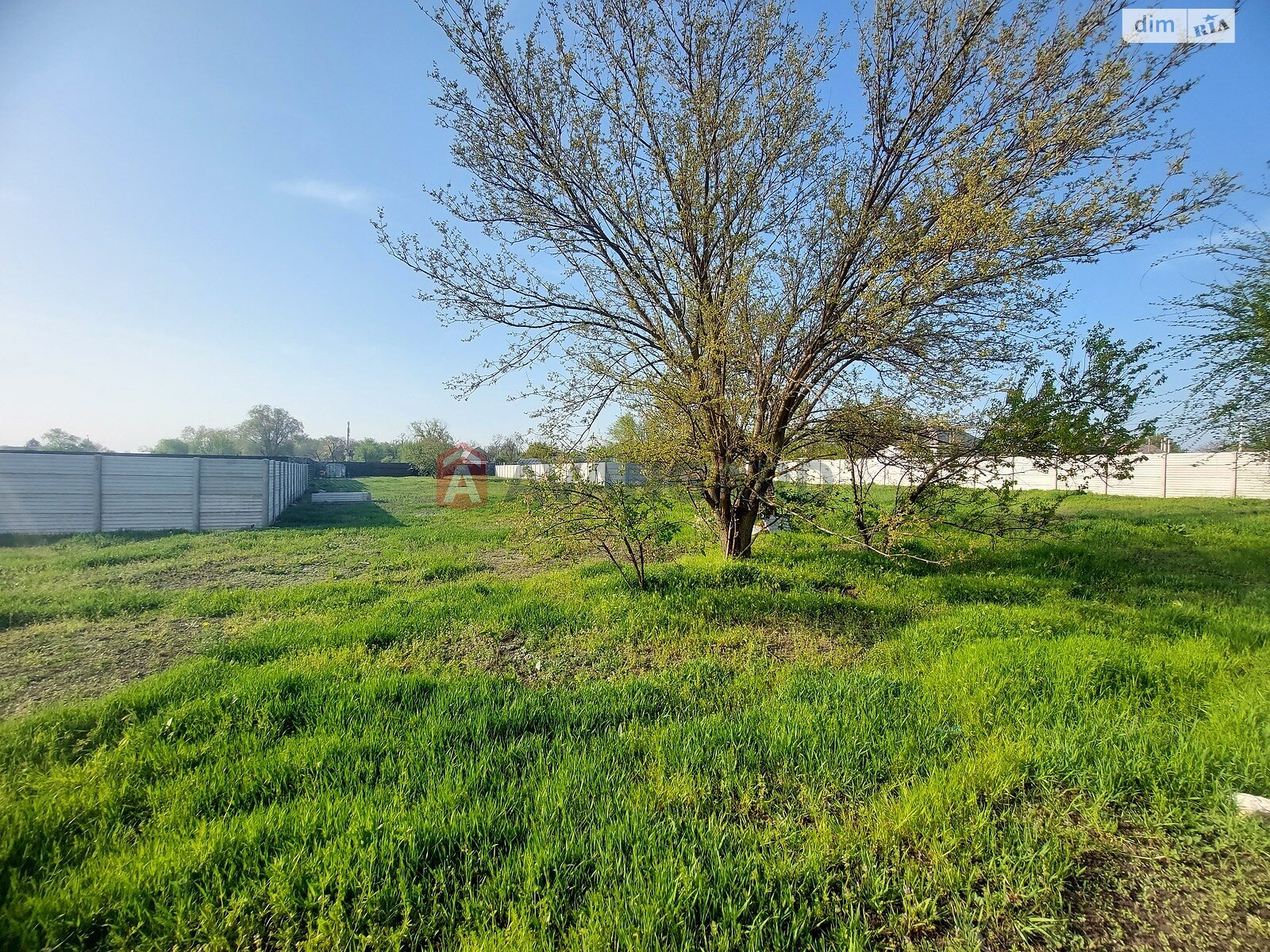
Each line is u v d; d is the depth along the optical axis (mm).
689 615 5457
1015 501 6742
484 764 2832
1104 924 1957
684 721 3383
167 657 4750
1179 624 5066
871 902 2016
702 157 6961
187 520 14562
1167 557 8453
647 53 7059
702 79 7012
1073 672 3816
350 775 2748
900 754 2918
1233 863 2230
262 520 15438
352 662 4426
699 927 1891
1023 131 5332
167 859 2129
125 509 13930
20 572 8688
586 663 4496
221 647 4688
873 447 6988
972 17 6359
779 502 7359
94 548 11398
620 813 2477
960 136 5969
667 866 2105
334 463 49406
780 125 6793
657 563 8172
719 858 2158
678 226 6918
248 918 1907
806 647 4770
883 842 2301
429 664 4430
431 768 2816
